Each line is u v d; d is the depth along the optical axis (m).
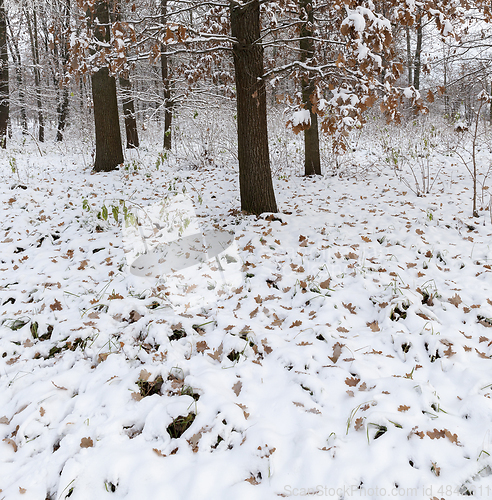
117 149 9.29
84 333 3.10
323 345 2.89
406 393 2.29
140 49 6.99
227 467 1.93
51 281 4.13
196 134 10.61
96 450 2.07
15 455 2.15
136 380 2.54
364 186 7.81
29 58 18.70
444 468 1.84
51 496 1.91
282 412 2.29
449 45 7.33
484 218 5.41
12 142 15.38
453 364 2.57
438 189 7.17
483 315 3.12
